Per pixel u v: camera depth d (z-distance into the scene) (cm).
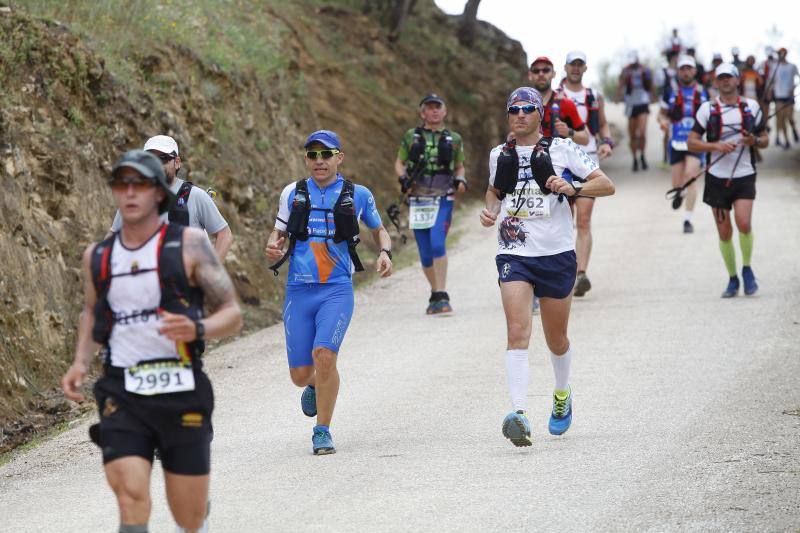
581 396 2470
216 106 4534
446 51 8031
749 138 3481
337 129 6022
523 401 2006
